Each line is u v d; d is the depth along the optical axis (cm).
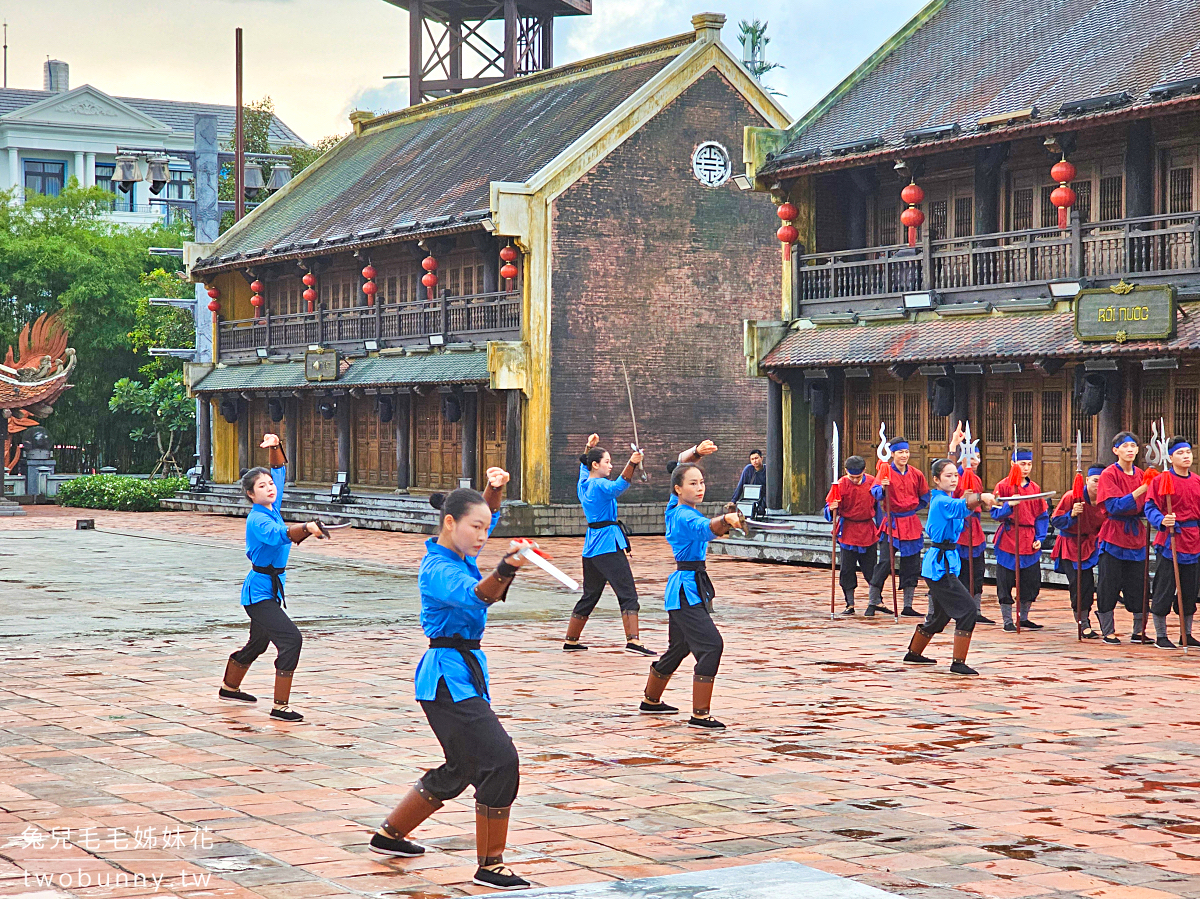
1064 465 2067
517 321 3031
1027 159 2153
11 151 6309
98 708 1038
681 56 3134
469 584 621
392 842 651
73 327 4909
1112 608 1405
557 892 530
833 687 1134
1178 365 1833
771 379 2434
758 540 2364
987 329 2072
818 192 2439
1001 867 634
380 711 1029
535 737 934
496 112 3756
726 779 811
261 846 665
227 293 4291
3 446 4041
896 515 1612
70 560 2392
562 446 3012
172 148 6612
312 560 2425
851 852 658
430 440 3412
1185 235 1906
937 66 2409
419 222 3170
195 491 4150
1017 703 1061
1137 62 1994
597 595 1347
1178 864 640
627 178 3073
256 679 1178
